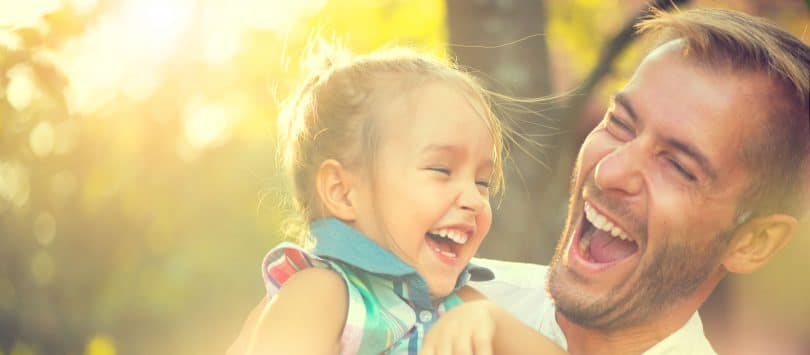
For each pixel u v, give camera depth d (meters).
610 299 2.30
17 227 5.39
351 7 5.71
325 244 2.26
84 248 5.49
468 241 2.31
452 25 3.80
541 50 3.80
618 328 2.34
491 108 2.68
